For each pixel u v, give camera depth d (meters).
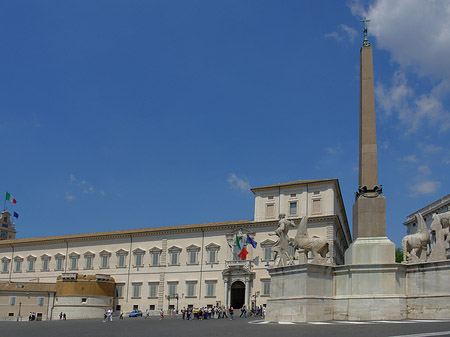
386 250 25.77
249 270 75.88
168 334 23.02
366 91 28.89
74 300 80.38
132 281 85.75
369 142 27.97
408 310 24.42
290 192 77.06
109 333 27.58
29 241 96.12
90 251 90.50
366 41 29.92
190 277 81.38
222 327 26.75
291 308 25.44
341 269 25.69
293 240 27.61
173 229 83.94
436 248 25.06
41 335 28.08
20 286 83.19
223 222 82.94
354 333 17.27
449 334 15.56
